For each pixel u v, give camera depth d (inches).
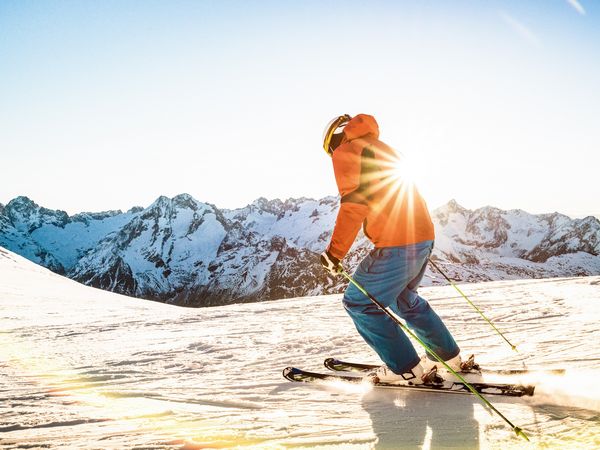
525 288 401.1
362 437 91.2
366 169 114.4
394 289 119.8
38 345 278.5
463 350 169.9
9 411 123.3
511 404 104.0
